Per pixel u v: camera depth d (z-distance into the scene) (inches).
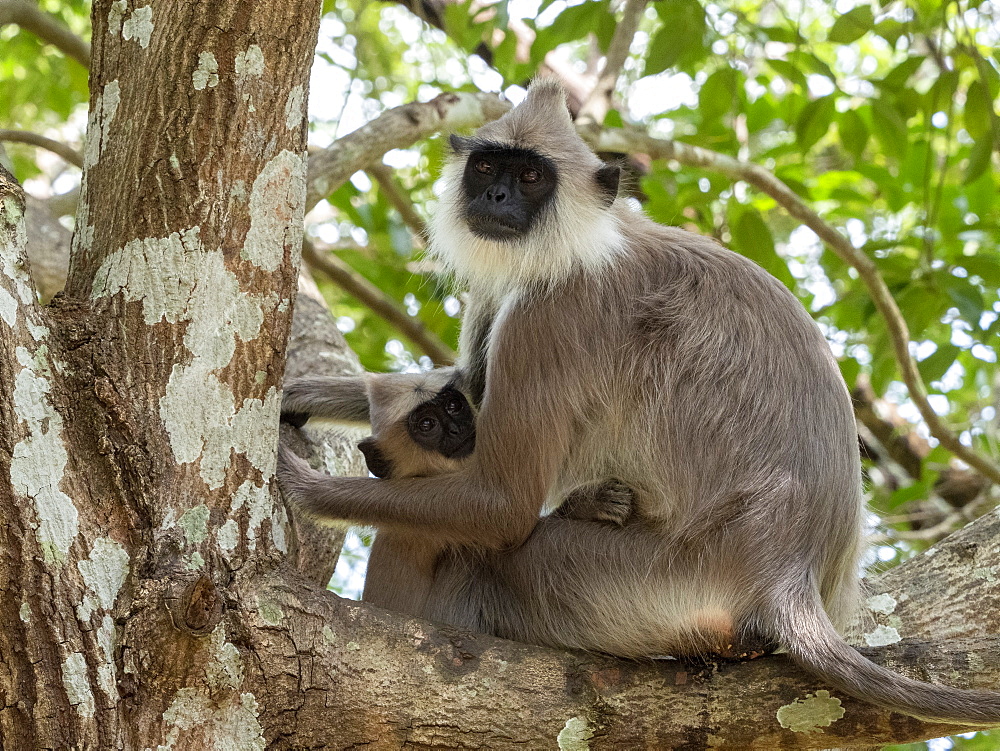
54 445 169.3
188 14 185.2
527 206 250.4
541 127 261.0
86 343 178.9
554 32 357.1
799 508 219.0
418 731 184.4
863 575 248.8
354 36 387.5
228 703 172.9
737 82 392.2
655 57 341.1
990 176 398.3
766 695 191.5
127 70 189.0
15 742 162.4
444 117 314.8
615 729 189.9
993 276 359.3
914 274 371.6
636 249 247.8
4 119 504.4
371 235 437.4
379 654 187.0
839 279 471.8
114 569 169.9
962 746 405.1
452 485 228.1
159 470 176.7
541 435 228.7
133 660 166.4
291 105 193.2
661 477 228.1
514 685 190.2
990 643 195.5
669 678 195.2
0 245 172.2
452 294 299.6
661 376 231.9
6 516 162.7
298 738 180.9
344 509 226.2
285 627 180.9
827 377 233.5
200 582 164.9
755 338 231.5
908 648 196.7
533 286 243.3
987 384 454.0
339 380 277.9
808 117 366.9
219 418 183.6
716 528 219.8
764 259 372.2
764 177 361.7
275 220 191.3
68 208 383.2
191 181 184.7
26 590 163.0
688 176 404.2
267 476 190.2
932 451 408.8
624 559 223.9
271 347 191.6
